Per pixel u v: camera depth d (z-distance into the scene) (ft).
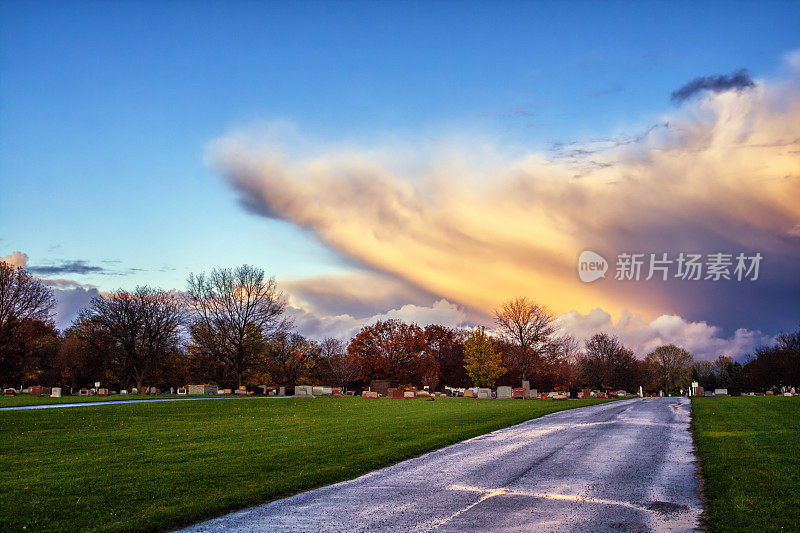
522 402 160.15
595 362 373.81
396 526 38.42
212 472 54.08
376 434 79.82
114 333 275.39
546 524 38.73
